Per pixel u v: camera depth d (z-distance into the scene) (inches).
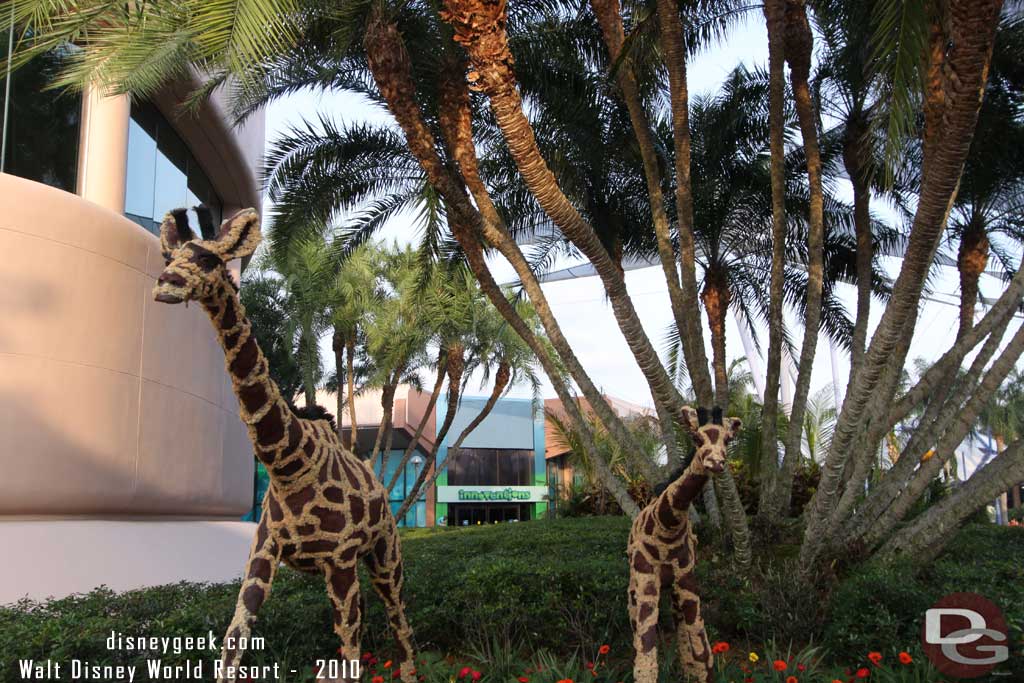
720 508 436.8
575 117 446.3
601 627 282.0
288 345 864.3
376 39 336.5
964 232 518.9
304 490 192.5
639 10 417.4
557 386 399.2
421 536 1024.2
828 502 322.3
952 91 230.8
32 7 242.1
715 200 526.9
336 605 196.2
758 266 644.1
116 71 289.6
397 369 948.0
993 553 410.0
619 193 519.2
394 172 531.2
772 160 389.1
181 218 178.9
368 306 900.0
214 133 732.7
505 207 501.4
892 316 286.0
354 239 573.6
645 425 1044.5
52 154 536.7
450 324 861.8
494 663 255.6
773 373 411.2
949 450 339.0
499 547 542.3
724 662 256.1
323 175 510.9
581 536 555.8
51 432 445.7
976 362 382.3
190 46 305.4
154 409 527.8
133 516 530.9
